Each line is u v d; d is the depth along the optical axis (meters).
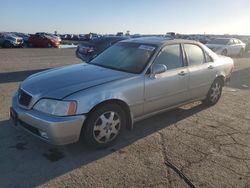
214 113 6.09
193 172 3.68
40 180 3.38
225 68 6.61
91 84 4.10
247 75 11.75
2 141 4.32
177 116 5.80
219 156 4.14
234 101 7.18
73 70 4.81
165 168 3.75
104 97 4.01
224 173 3.69
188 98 5.68
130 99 4.39
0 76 9.70
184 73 5.36
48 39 33.28
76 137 3.87
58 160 3.85
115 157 3.99
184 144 4.50
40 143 4.30
